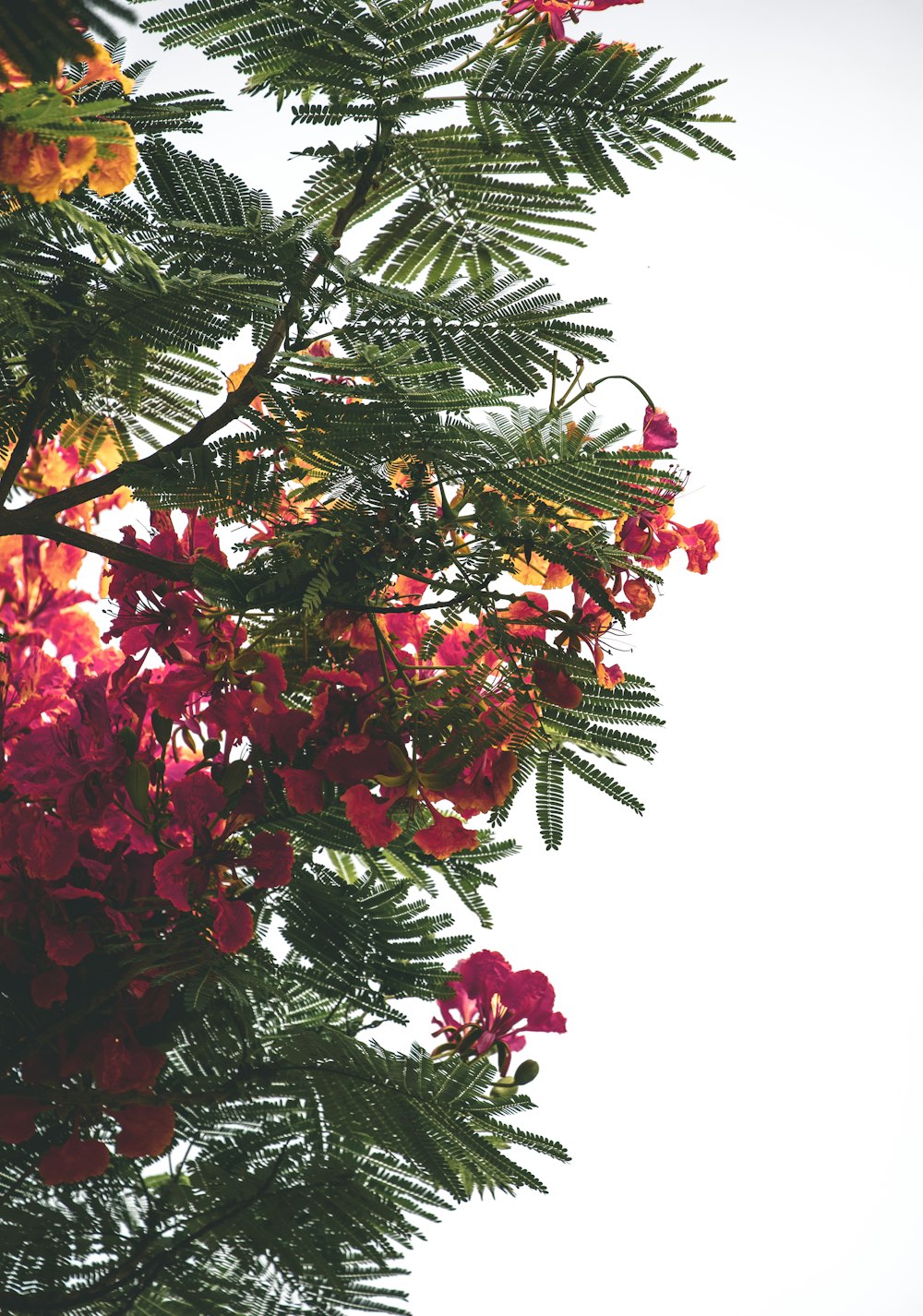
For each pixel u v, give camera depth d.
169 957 3.71
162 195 3.71
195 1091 3.73
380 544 3.72
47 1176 3.68
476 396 3.70
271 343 3.75
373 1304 3.67
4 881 3.73
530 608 3.76
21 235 3.62
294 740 3.74
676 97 3.74
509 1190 3.72
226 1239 3.66
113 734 3.75
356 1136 3.67
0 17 2.95
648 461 3.74
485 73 3.73
